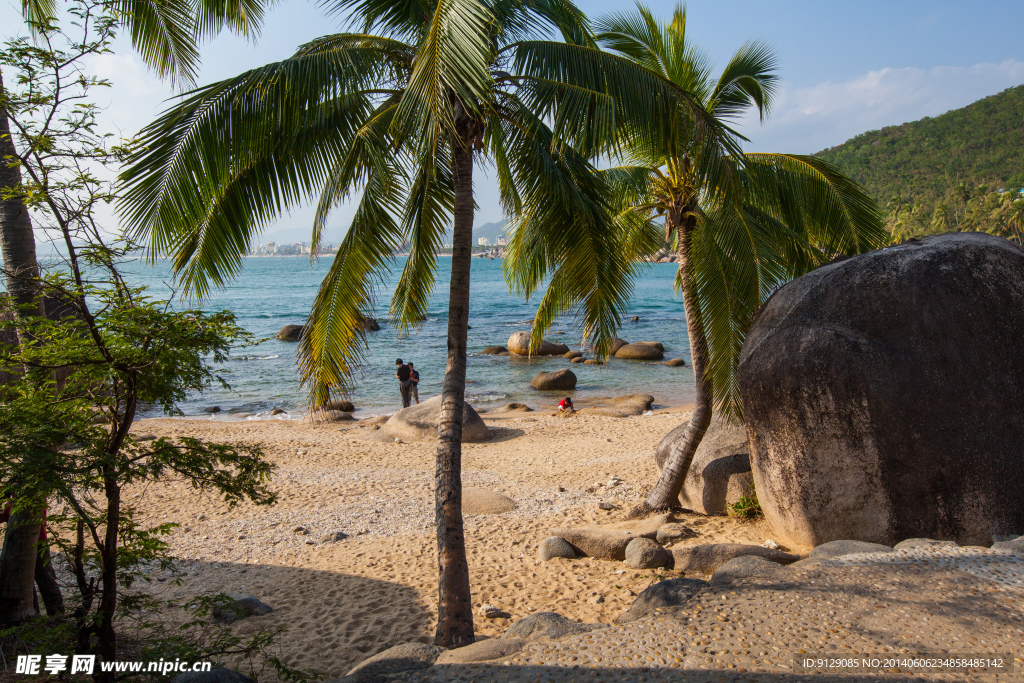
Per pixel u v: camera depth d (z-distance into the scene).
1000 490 5.57
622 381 24.30
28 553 5.04
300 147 5.28
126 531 4.55
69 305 3.84
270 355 29.59
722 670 3.28
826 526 6.11
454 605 5.17
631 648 3.59
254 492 4.42
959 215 111.88
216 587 7.04
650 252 9.62
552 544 7.56
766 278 6.43
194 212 4.73
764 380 6.43
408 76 5.80
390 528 8.91
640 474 11.29
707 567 6.41
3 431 3.60
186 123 4.62
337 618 6.20
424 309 7.36
